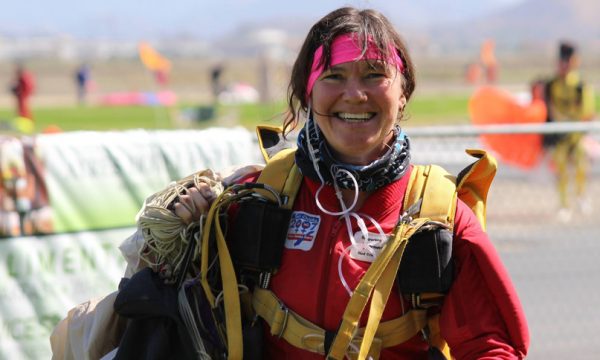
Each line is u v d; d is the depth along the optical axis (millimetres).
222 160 6930
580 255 12359
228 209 3895
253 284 3803
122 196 6555
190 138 6832
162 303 3777
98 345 4203
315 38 3703
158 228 3902
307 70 3750
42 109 57562
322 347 3588
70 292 6344
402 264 3576
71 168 6371
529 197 15359
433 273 3535
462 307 3570
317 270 3643
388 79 3594
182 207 3908
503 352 3514
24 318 6172
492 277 3576
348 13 3650
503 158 14281
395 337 3609
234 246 3801
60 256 6312
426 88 98000
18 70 39438
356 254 3615
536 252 12461
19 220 6164
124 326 4215
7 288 6113
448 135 9352
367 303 3588
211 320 3844
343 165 3645
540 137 14484
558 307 10336
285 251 3723
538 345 9273
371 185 3654
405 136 3768
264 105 53812
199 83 126938
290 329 3645
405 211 3645
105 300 4184
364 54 3543
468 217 3664
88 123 40500
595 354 9031
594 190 17688
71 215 6363
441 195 3648
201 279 3807
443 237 3561
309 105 3756
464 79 131000
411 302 3615
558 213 14906
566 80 17031
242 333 3717
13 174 6145
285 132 4059
